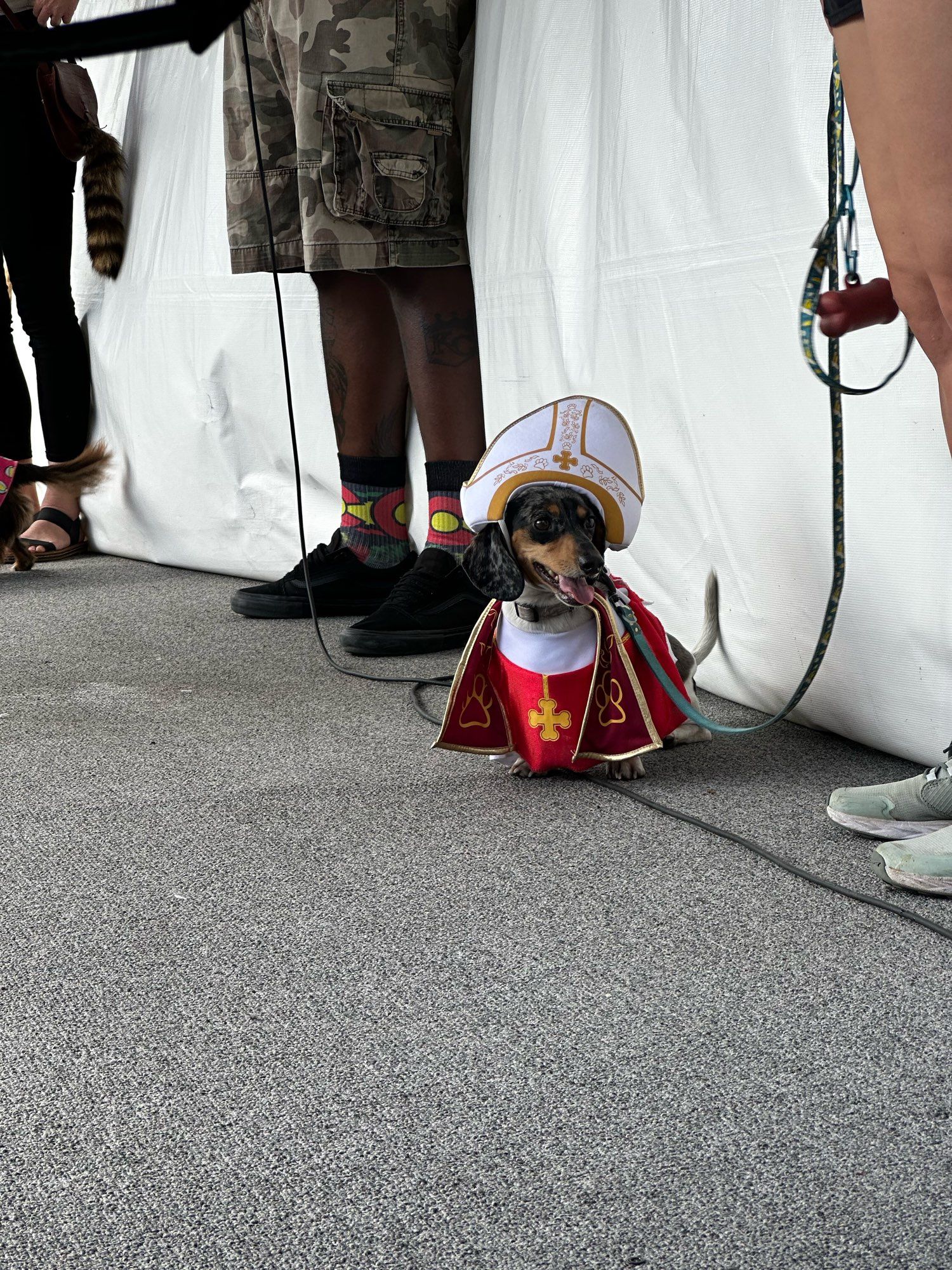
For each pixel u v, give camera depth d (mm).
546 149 2535
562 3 2477
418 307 2824
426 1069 1111
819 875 1524
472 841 1679
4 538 3869
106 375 4027
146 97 3854
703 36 2092
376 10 2611
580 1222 897
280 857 1629
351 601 3186
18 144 3797
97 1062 1137
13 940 1395
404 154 2684
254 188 3041
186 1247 882
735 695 2289
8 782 1964
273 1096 1075
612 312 2393
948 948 1323
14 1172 975
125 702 2443
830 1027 1162
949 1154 965
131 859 1632
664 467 2316
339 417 3113
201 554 3859
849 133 1806
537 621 1888
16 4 3369
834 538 1601
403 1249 875
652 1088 1070
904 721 1866
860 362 1829
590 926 1399
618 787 1891
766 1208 907
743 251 2033
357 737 2188
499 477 1823
